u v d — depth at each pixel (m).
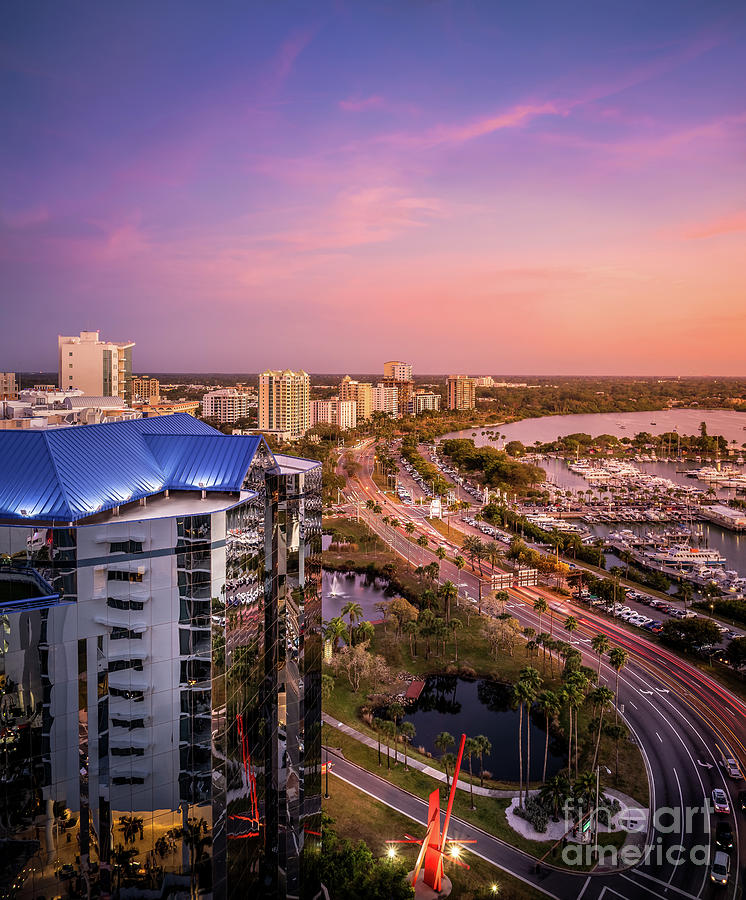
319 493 81.69
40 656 52.66
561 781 95.69
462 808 101.12
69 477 58.75
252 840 69.44
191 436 72.88
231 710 62.19
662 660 152.38
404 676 145.50
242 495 68.62
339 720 126.69
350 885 76.19
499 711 136.12
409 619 167.25
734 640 146.25
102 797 55.03
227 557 60.56
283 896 75.38
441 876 85.00
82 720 54.09
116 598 54.75
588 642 162.75
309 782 78.62
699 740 118.81
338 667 147.00
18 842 52.09
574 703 105.56
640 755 114.12
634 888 84.56
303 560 75.94
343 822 96.12
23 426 103.38
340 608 191.12
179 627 57.41
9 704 51.91
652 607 191.00
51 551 53.25
